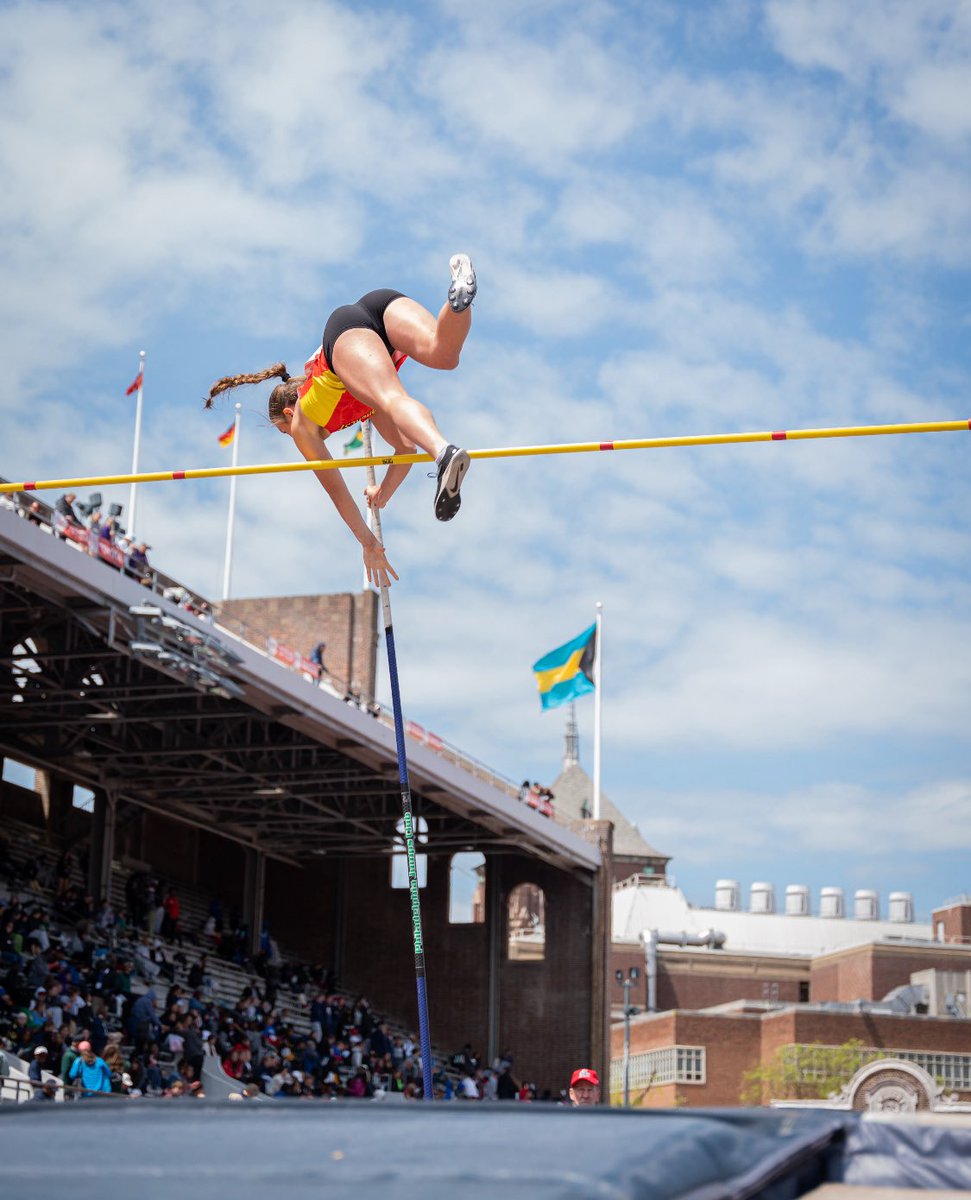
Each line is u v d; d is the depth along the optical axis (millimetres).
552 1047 52844
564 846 50875
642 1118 3182
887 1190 3186
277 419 9312
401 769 10438
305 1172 2482
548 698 50594
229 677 36031
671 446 11039
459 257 7836
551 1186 2250
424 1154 2646
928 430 10750
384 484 9703
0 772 44844
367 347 8258
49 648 35250
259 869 51750
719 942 96812
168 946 42406
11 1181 2439
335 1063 41156
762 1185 2695
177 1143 2941
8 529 28125
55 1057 26984
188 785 45031
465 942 54156
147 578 33719
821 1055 71312
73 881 44188
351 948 54719
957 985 83125
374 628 56125
